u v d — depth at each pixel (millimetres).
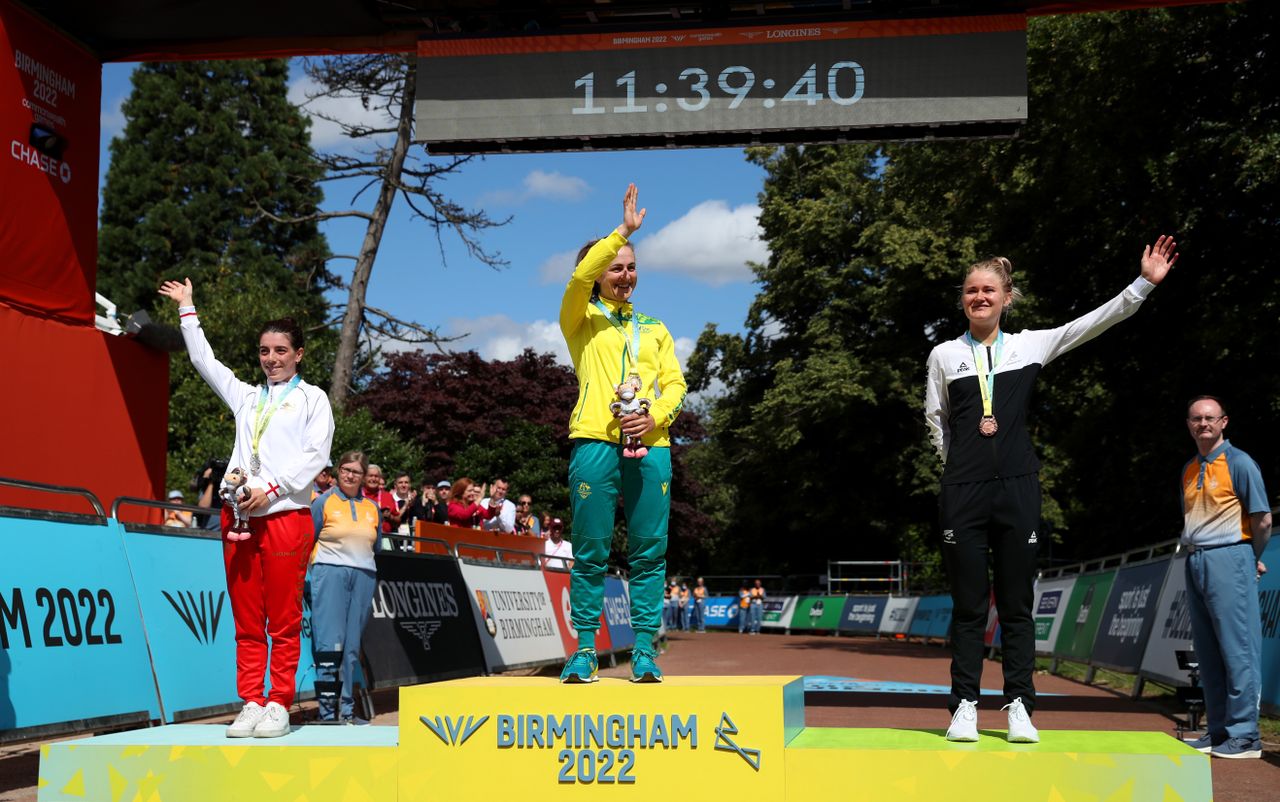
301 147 51406
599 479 5039
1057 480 29547
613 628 17234
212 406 28203
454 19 10977
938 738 4570
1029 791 4191
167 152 49375
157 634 7059
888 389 33750
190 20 10422
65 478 9828
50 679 6055
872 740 4539
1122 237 19281
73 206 10180
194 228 48156
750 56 10305
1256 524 7121
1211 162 17391
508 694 4508
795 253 37094
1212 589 7230
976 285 4820
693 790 4375
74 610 6391
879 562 35031
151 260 47906
